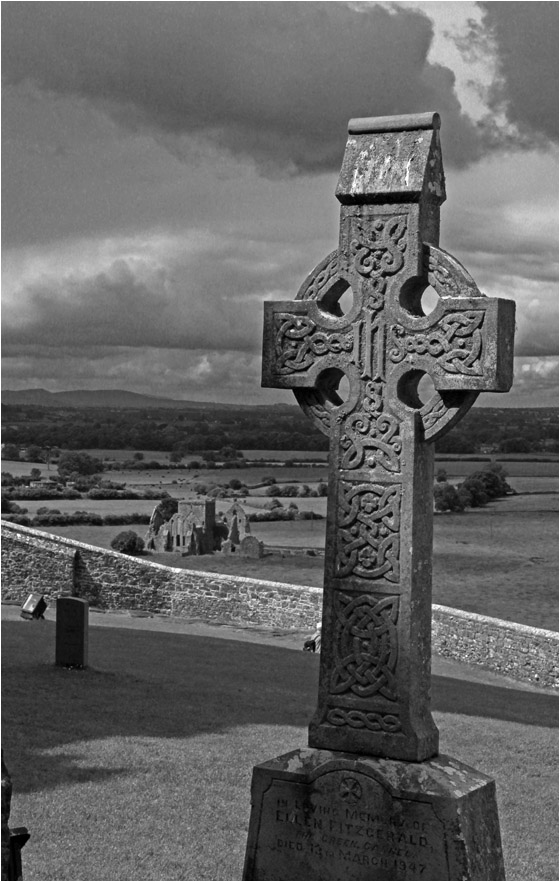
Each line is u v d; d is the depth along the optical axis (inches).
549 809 507.2
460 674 1015.0
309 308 274.2
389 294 264.1
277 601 1300.4
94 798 454.3
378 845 254.2
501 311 253.9
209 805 456.8
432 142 262.2
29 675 706.8
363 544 265.1
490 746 627.8
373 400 265.9
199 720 617.6
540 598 1648.6
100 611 1425.9
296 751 268.8
